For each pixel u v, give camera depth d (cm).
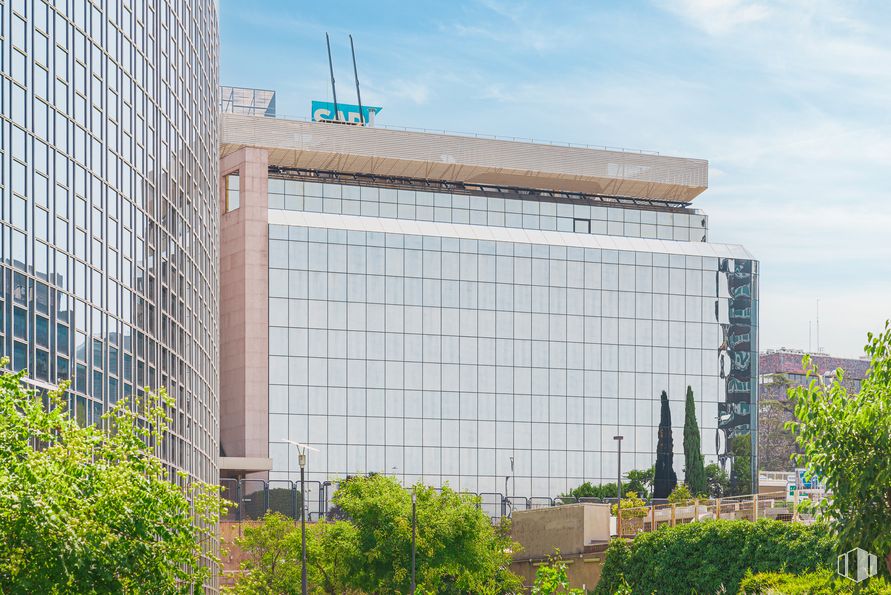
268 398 12375
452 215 13725
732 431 14138
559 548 7794
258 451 12238
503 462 13212
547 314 13638
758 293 14500
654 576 5816
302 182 13250
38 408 2145
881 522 2559
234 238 12650
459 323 13275
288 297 12606
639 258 14088
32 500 1950
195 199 6175
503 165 13900
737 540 5412
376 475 7175
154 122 5381
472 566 6788
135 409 4925
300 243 12719
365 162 13488
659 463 13775
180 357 5700
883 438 2555
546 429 13438
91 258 4531
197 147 6272
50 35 4222
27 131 4016
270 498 11544
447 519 6719
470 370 13238
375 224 13162
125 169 4947
